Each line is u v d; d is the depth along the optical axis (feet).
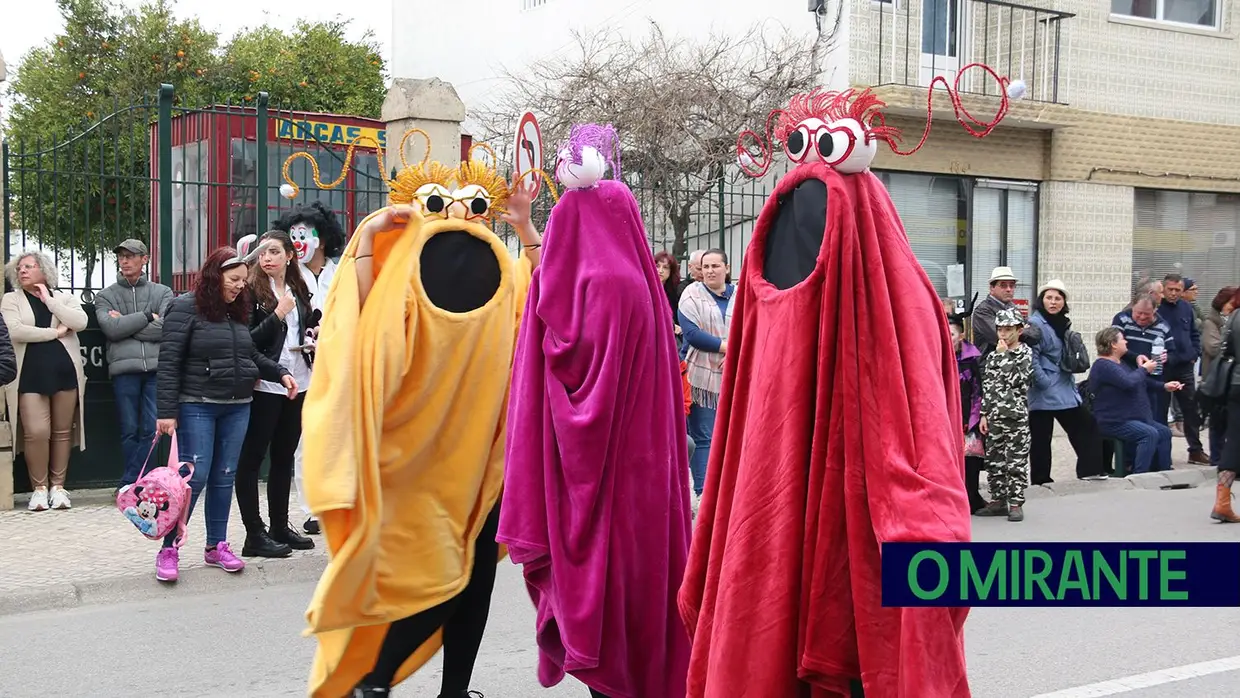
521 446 13.48
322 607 13.32
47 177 34.06
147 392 30.35
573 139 13.88
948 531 9.64
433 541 14.43
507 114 60.03
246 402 24.06
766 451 10.71
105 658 19.26
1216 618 21.83
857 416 10.31
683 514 13.75
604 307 13.24
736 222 49.01
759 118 47.24
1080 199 50.78
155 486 22.57
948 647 9.67
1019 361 30.42
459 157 36.04
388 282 14.12
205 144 37.32
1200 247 54.75
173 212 35.27
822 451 10.45
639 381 13.43
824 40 46.57
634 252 13.84
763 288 11.21
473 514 14.99
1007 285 32.32
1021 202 50.11
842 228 10.56
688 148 49.11
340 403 13.39
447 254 14.64
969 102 45.44
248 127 37.60
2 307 29.48
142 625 21.20
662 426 13.61
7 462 29.96
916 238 47.67
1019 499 30.48
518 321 15.40
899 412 10.07
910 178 47.37
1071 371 35.27
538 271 13.76
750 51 50.44
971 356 31.27
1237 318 29.78
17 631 20.83
